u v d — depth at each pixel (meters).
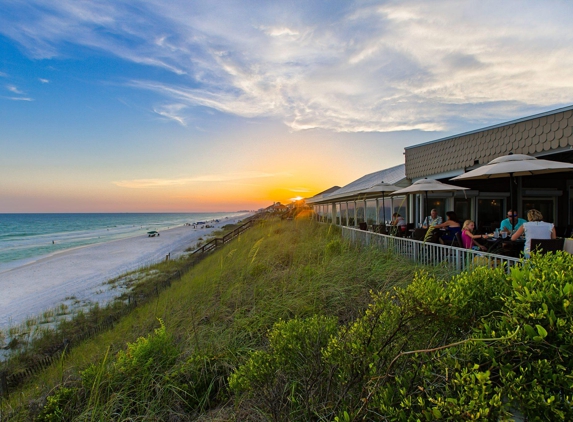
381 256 6.74
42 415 3.45
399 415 1.66
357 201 17.86
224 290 6.68
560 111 6.45
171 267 20.55
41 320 11.99
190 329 4.89
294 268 6.97
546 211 11.84
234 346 4.16
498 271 2.17
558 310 1.50
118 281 18.39
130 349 4.13
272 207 69.75
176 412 3.28
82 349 6.87
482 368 1.73
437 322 1.96
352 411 2.00
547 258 2.14
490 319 1.88
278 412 2.47
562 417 1.26
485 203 11.95
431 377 1.86
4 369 6.91
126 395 3.51
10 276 22.38
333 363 2.29
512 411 1.52
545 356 1.50
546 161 6.08
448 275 5.17
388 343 2.07
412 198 12.21
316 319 2.89
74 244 45.84
